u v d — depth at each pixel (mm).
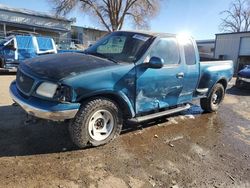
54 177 3352
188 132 5367
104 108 4129
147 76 4570
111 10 36719
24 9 33625
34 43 12727
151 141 4719
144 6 36625
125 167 3752
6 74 12039
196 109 7258
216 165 4086
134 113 4586
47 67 3953
